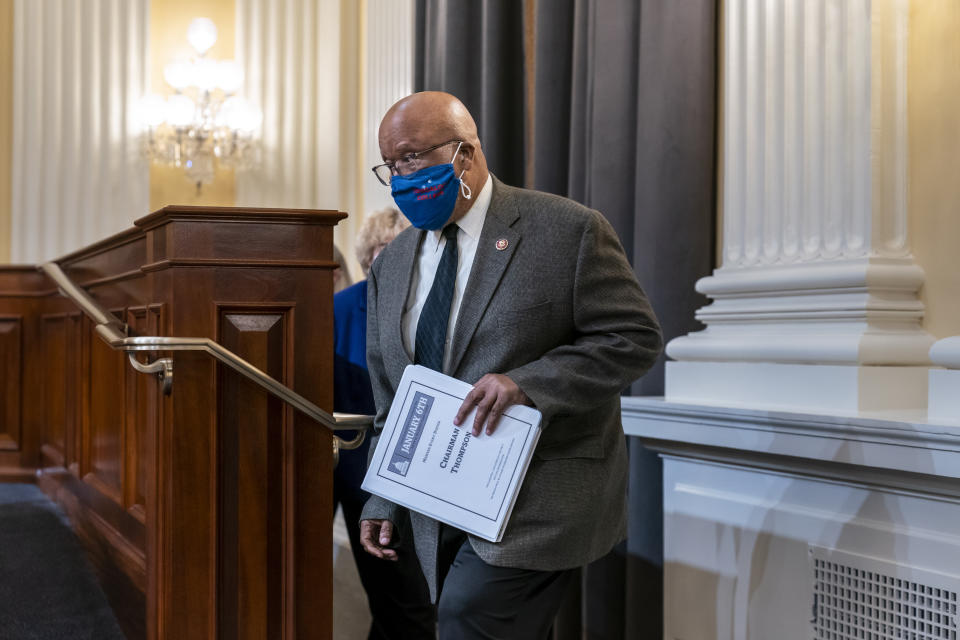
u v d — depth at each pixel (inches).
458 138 75.7
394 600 118.8
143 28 245.9
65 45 241.1
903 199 102.2
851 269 99.7
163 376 82.0
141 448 98.8
